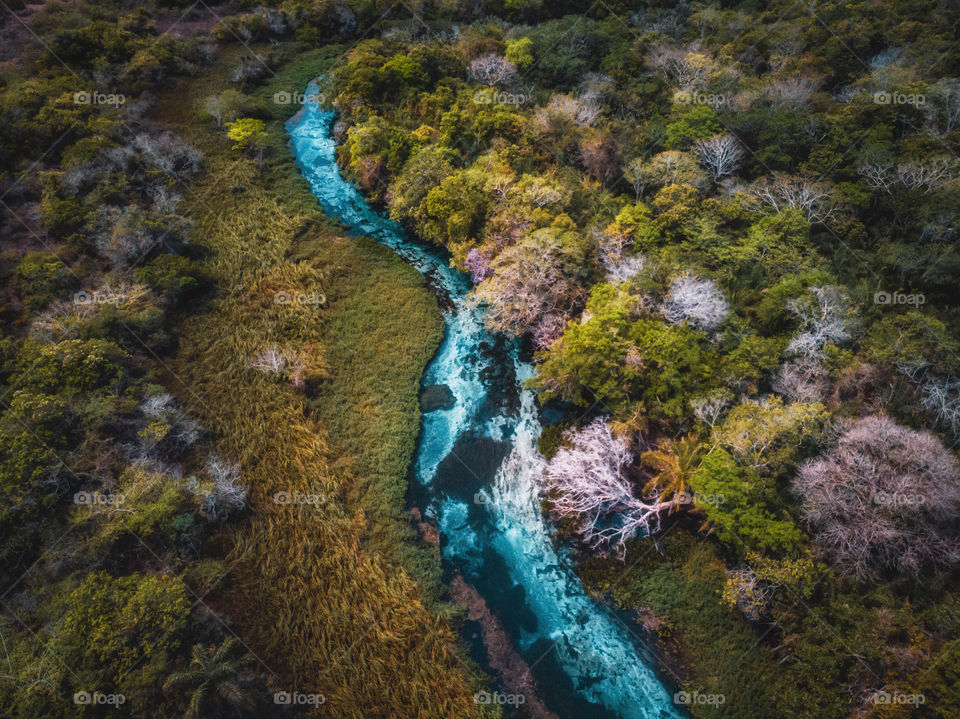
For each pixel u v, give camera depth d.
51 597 23.67
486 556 28.84
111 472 27.28
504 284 33.84
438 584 27.42
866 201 35.22
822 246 34.81
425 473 31.42
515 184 38.81
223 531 27.62
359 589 26.41
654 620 26.34
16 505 25.20
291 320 36.34
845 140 37.91
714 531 26.78
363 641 25.02
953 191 33.41
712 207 36.41
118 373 30.53
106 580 23.84
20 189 40.25
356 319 37.09
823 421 26.17
